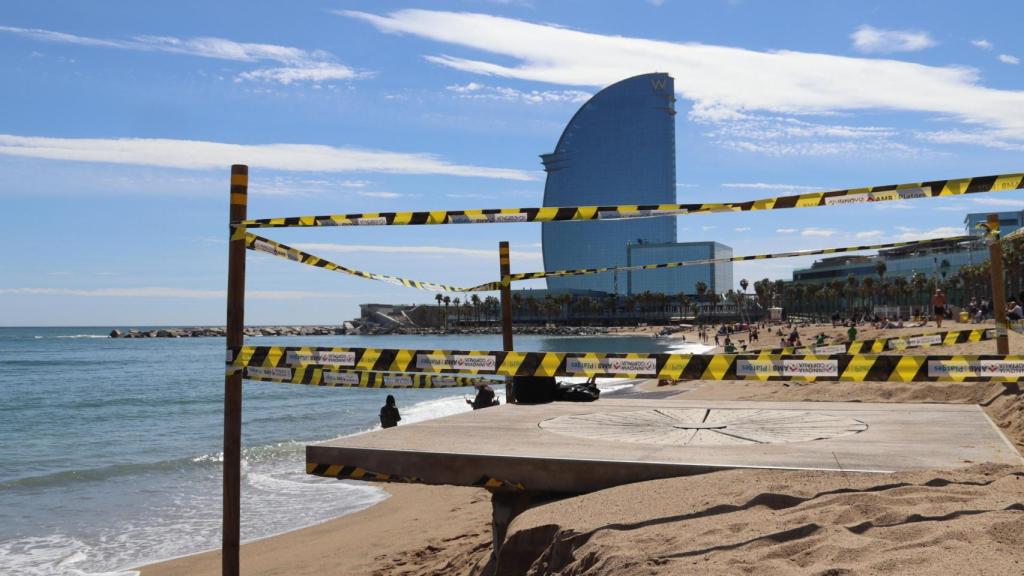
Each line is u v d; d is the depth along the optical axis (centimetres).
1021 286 8325
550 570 462
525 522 517
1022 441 754
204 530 1371
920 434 683
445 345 14912
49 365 9344
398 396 4825
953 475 494
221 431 3144
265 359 590
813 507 440
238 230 585
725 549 391
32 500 1683
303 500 1592
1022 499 419
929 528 380
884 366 491
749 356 521
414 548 1075
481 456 614
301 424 3269
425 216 568
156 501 1645
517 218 543
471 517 1265
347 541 1193
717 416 827
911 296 12756
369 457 650
